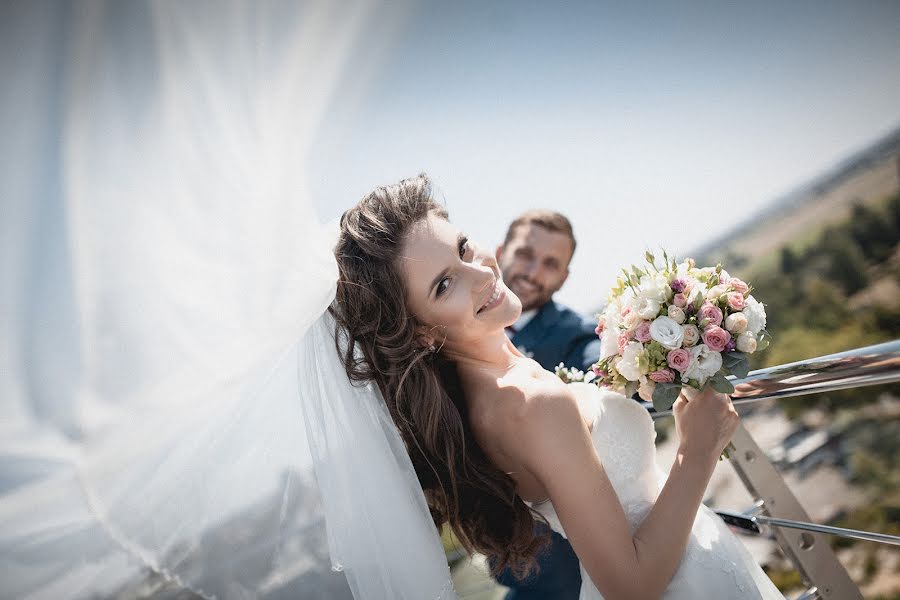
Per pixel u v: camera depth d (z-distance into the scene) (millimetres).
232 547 1522
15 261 1124
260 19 1309
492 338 1920
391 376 1853
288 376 1700
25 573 1259
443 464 1991
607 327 1865
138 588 1385
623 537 1595
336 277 1513
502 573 2615
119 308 1205
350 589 1633
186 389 1275
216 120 1289
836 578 1878
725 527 1941
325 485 1652
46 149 1134
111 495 1298
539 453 1655
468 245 1918
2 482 1184
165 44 1230
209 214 1289
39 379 1156
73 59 1151
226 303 1301
